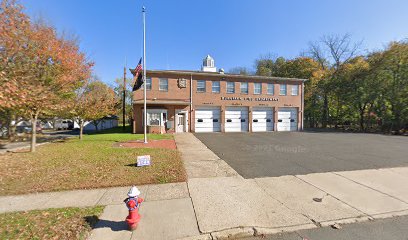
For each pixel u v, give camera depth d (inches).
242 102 922.1
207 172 263.4
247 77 926.4
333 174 256.2
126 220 133.0
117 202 175.8
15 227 133.5
